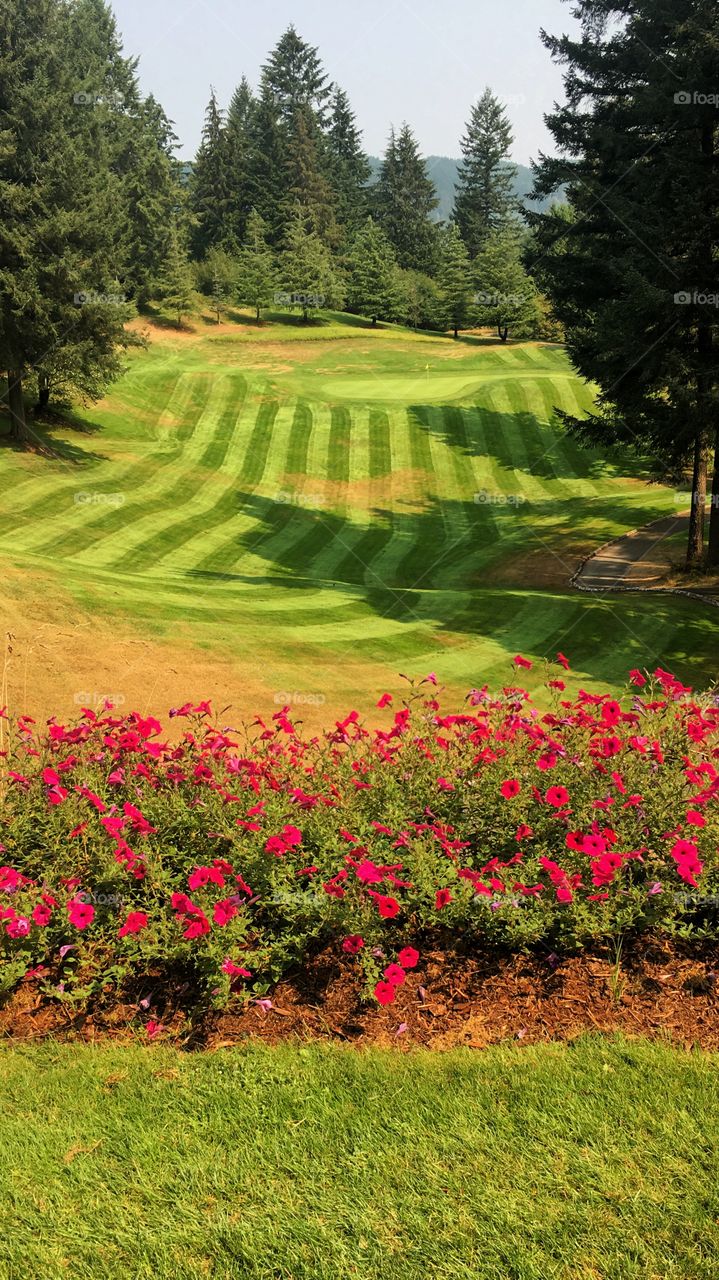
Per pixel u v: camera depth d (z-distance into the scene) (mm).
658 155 23422
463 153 98938
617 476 40875
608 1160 3572
